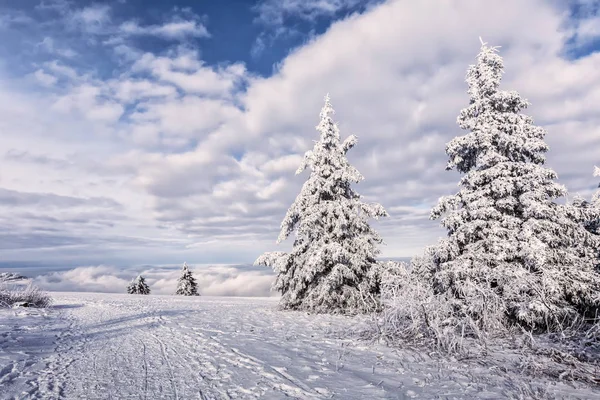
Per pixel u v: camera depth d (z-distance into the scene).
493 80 13.27
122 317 15.73
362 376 7.00
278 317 15.80
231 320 14.80
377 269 17.20
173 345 9.67
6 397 5.52
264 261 19.47
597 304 10.71
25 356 8.12
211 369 7.26
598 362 7.64
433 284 12.34
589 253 12.45
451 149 13.97
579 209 12.66
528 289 10.56
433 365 7.87
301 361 8.02
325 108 19.33
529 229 11.70
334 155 18.91
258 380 6.55
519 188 12.44
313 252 17.25
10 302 19.55
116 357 8.27
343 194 19.39
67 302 23.58
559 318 10.59
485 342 9.30
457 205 13.54
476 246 12.41
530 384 6.54
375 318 11.59
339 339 10.68
